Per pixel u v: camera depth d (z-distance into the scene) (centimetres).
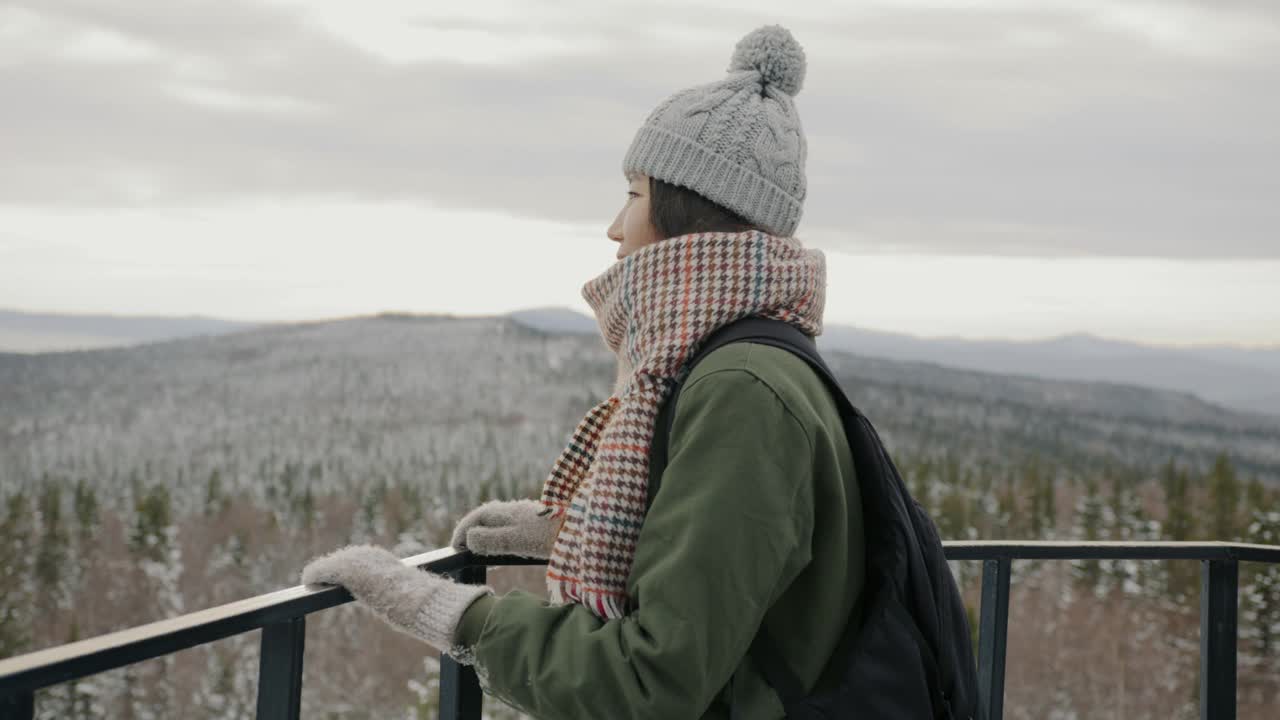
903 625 105
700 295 112
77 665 79
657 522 100
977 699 120
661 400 111
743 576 96
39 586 5425
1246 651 3259
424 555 131
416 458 8388
